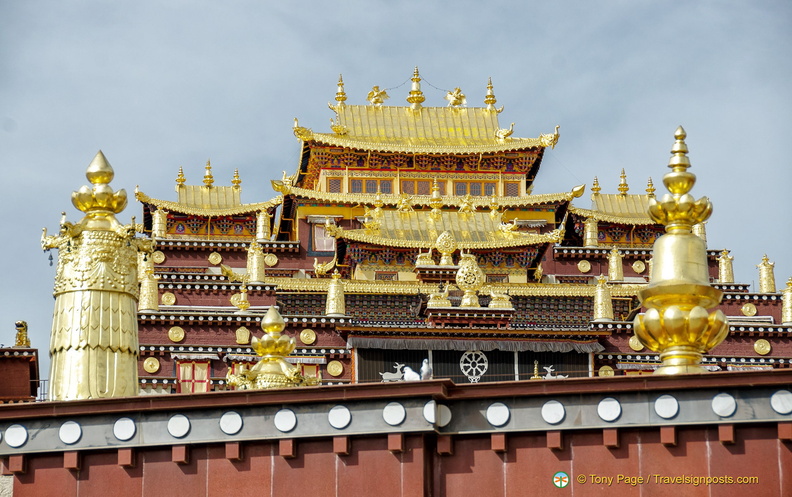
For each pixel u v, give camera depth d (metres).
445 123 84.88
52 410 28.27
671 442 26.95
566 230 84.94
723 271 79.19
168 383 59.94
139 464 28.19
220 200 85.31
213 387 60.22
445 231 71.56
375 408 27.67
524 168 83.19
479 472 27.59
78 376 30.08
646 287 29.61
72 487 28.19
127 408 28.19
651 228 84.06
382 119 84.19
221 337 62.38
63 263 30.91
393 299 66.69
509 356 59.69
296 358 61.06
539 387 27.56
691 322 28.72
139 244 31.58
